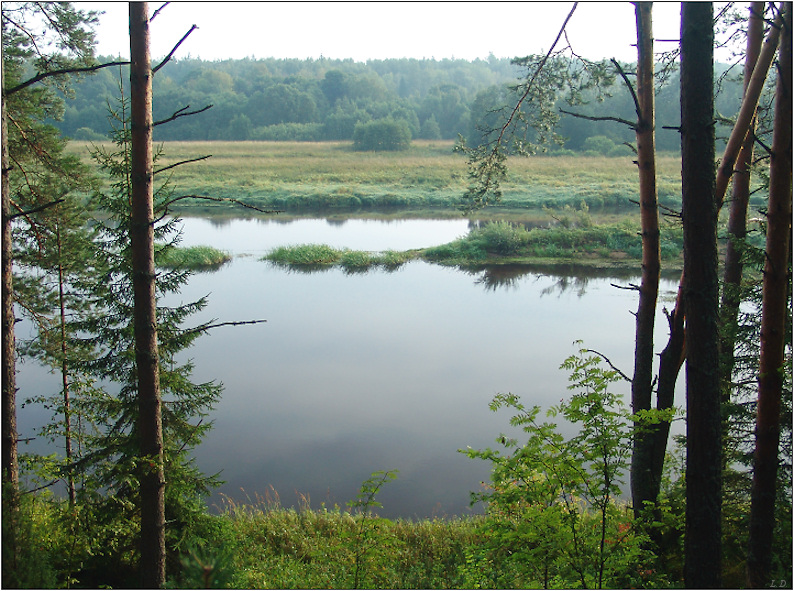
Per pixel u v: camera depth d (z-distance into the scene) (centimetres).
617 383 1603
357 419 1527
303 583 760
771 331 661
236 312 2412
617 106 7562
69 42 1188
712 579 566
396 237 3953
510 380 1755
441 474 1278
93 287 909
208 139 12825
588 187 5525
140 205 700
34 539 731
